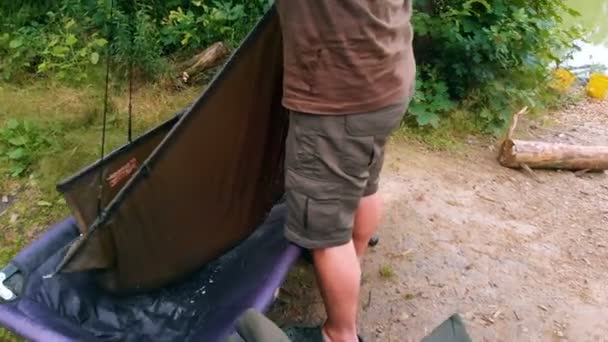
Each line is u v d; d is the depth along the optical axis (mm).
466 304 2525
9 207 2926
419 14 3824
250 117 2023
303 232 1853
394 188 3213
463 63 3920
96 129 3473
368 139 1758
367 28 1633
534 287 2646
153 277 2080
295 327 2160
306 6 1627
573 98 4496
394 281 2600
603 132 4031
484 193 3271
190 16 4199
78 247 1840
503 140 3756
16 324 1856
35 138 3297
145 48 3988
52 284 2012
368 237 2221
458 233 2928
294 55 1697
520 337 2400
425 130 3785
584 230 3053
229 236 2213
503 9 3900
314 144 1749
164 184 1919
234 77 1893
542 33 4090
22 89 3850
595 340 2418
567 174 3525
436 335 1932
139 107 3746
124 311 2072
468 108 3947
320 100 1703
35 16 4301
